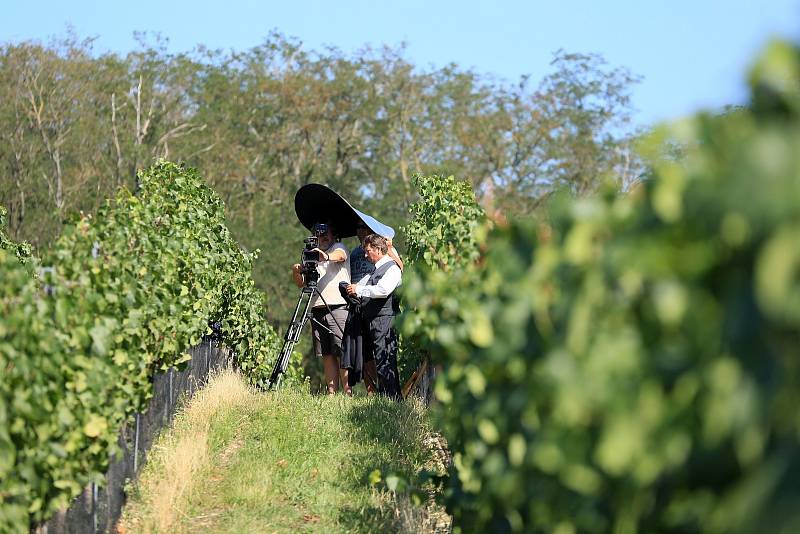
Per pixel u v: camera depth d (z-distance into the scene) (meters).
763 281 3.51
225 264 25.30
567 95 87.94
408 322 9.12
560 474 5.39
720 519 3.95
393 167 87.88
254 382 27.03
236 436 19.03
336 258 23.83
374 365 24.19
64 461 10.17
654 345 4.56
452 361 8.45
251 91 86.25
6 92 70.69
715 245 4.04
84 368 10.45
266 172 85.56
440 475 10.48
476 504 7.97
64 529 10.91
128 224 14.47
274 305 76.12
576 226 4.91
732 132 3.92
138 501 14.54
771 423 3.78
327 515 14.19
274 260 75.25
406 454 17.55
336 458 17.30
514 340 6.13
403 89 87.50
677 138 4.26
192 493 15.00
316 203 25.69
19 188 69.12
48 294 10.50
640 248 4.33
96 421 10.56
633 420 4.48
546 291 5.71
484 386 7.31
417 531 12.77
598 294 4.71
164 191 20.50
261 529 13.51
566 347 4.93
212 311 22.94
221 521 13.94
